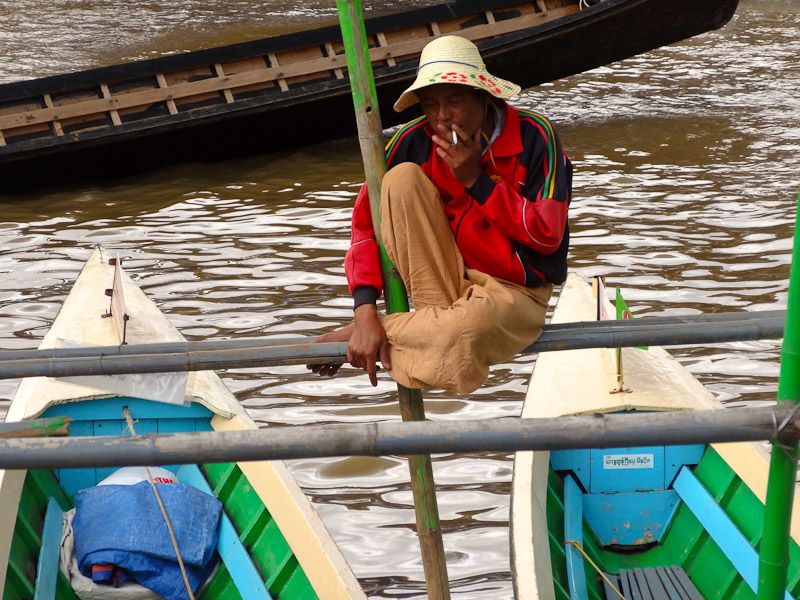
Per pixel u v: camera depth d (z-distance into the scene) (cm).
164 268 1041
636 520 589
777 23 2269
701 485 564
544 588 461
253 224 1182
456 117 319
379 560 604
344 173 1386
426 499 370
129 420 581
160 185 1347
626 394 598
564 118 1611
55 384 618
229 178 1373
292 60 1431
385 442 283
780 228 1109
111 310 707
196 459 287
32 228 1184
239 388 802
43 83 1295
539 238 322
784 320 331
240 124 1381
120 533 504
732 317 339
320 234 1141
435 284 334
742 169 1332
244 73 1386
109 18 2522
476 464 706
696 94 1739
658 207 1189
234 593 521
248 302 948
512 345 334
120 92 1342
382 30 1446
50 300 960
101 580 497
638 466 594
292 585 493
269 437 286
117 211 1245
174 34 2336
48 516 536
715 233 1098
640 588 533
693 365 817
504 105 333
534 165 332
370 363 340
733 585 522
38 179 1327
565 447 279
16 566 493
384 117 1488
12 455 286
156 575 502
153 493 531
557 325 346
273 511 527
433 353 328
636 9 1461
